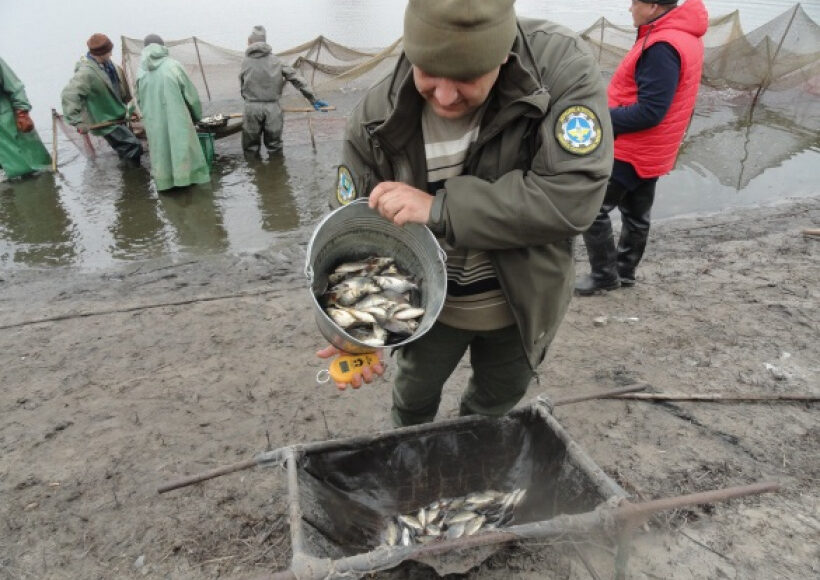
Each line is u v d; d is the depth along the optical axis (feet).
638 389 11.14
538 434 8.39
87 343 14.01
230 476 9.97
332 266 6.91
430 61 5.13
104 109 27.78
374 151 6.58
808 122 33.58
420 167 6.47
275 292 16.33
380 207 6.11
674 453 10.23
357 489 8.20
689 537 8.62
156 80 23.44
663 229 21.09
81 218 22.59
